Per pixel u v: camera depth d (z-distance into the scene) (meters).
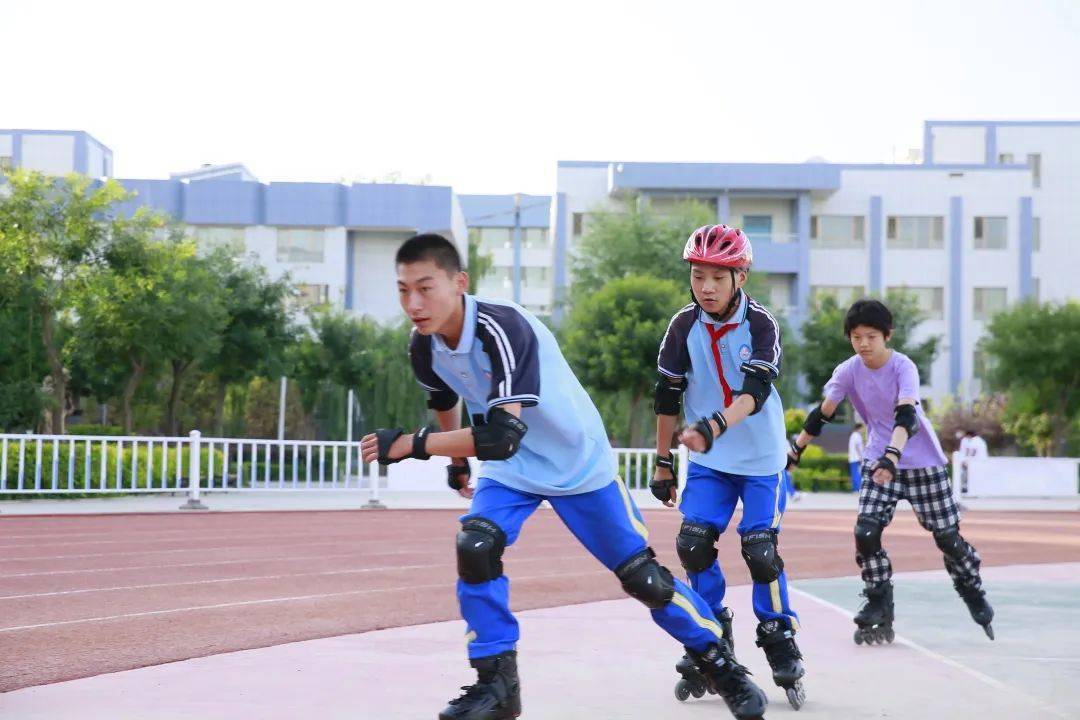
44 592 7.72
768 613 4.58
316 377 40.00
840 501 25.72
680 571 9.96
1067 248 56.62
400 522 15.30
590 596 8.00
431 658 5.38
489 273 54.00
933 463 6.07
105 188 25.67
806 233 53.00
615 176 52.81
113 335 28.11
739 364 4.58
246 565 9.67
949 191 54.38
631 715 4.25
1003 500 24.78
